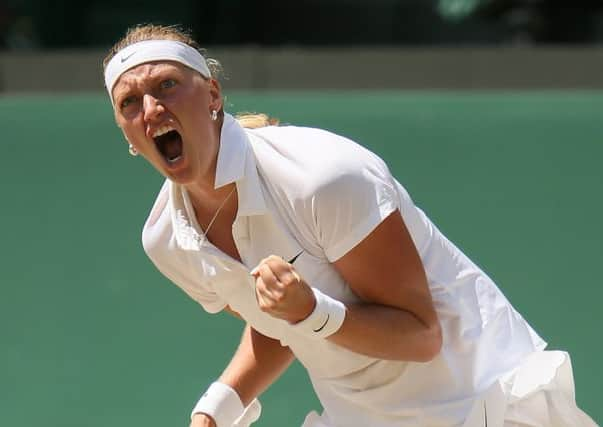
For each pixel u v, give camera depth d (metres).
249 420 11.48
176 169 9.65
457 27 58.22
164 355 20.11
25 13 53.47
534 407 10.75
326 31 60.34
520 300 21.50
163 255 10.73
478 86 37.28
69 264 23.36
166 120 9.46
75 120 32.16
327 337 9.63
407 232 9.69
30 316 21.64
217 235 10.16
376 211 9.46
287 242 9.73
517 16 50.53
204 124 9.60
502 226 24.33
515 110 32.62
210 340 20.52
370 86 37.50
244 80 37.62
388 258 9.60
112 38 55.41
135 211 25.50
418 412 10.26
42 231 24.83
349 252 9.56
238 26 59.28
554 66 36.97
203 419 11.20
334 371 10.41
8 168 28.03
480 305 10.45
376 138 29.97
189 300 21.86
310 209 9.55
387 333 9.65
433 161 27.84
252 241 9.90
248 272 9.98
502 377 10.55
